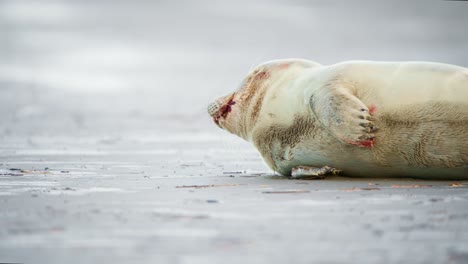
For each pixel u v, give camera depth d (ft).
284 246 61.41
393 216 74.38
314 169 107.65
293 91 109.70
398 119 100.94
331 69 105.60
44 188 97.71
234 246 61.46
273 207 80.18
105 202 84.33
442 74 101.19
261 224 70.59
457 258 57.36
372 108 101.76
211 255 58.54
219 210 78.38
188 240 63.93
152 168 127.13
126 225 70.49
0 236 66.28
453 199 85.15
